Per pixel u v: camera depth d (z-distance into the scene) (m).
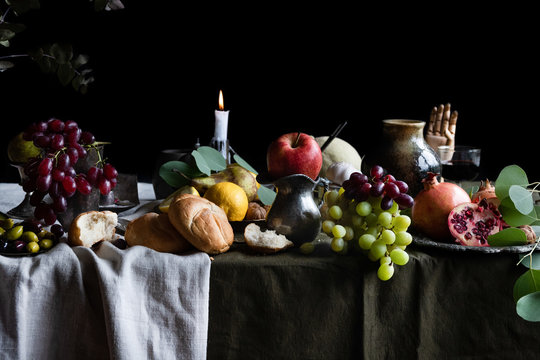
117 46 5.47
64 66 1.60
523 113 4.99
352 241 1.32
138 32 5.43
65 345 1.24
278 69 5.48
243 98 5.56
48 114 5.57
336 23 5.29
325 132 5.52
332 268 1.27
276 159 1.70
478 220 1.32
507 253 1.27
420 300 1.28
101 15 5.27
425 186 1.36
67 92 5.55
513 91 4.99
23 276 1.19
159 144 5.69
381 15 5.20
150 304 1.23
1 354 1.19
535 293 1.22
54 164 1.34
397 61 5.25
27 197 1.59
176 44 5.47
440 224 1.33
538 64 4.90
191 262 1.24
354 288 1.28
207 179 1.53
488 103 5.06
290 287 1.28
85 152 1.38
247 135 5.61
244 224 1.42
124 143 5.72
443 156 1.72
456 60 5.09
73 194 1.38
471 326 1.30
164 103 5.63
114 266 1.23
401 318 1.29
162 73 5.55
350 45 5.31
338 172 1.79
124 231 1.40
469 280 1.29
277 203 1.36
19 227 1.28
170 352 1.24
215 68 5.53
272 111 5.57
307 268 1.27
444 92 5.17
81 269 1.23
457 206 1.32
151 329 1.23
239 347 1.30
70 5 4.34
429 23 5.11
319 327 1.29
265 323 1.29
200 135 5.70
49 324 1.22
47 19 4.11
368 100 5.40
